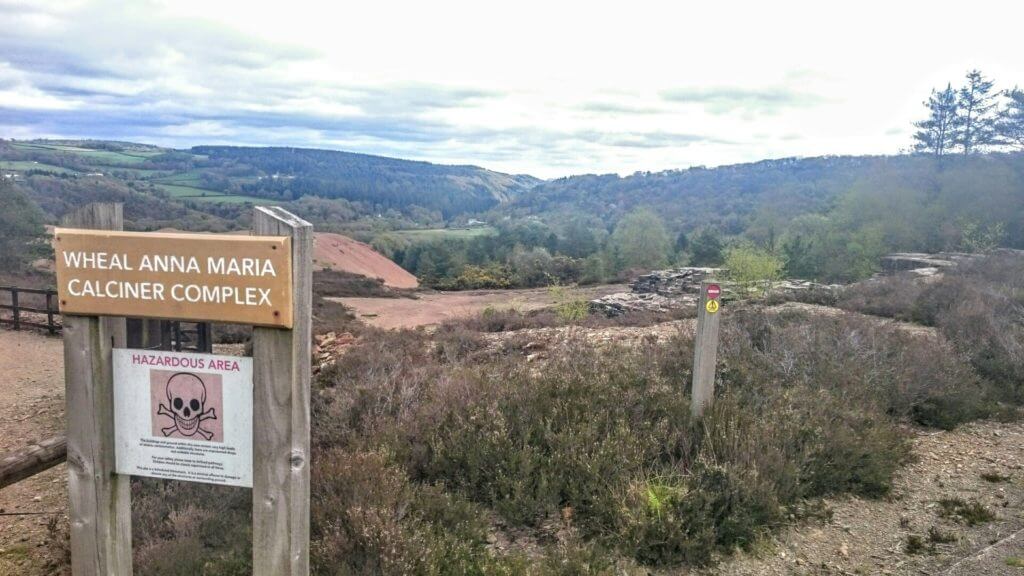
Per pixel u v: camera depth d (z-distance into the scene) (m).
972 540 3.70
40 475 5.33
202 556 3.29
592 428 4.53
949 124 48.59
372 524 3.27
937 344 7.32
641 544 3.51
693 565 3.48
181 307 2.24
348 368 7.31
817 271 33.50
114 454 2.43
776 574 3.41
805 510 4.07
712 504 3.81
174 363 2.34
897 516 4.07
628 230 53.81
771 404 5.15
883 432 4.92
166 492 4.03
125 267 2.25
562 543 3.63
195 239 2.19
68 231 2.26
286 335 2.23
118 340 2.44
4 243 22.98
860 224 36.59
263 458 2.30
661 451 4.49
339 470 3.97
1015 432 5.59
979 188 37.22
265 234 2.21
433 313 26.38
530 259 52.69
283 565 2.35
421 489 4.02
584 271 48.16
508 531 3.81
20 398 8.00
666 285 23.00
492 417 4.76
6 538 4.19
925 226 36.03
